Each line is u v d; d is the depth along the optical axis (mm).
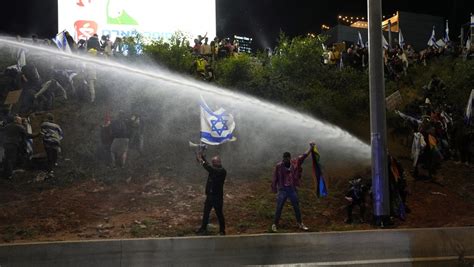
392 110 21703
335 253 11594
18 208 13750
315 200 15539
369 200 15547
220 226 12398
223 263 11047
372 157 14094
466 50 30516
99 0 29938
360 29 45188
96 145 17500
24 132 15836
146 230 12773
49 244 10445
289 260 11344
